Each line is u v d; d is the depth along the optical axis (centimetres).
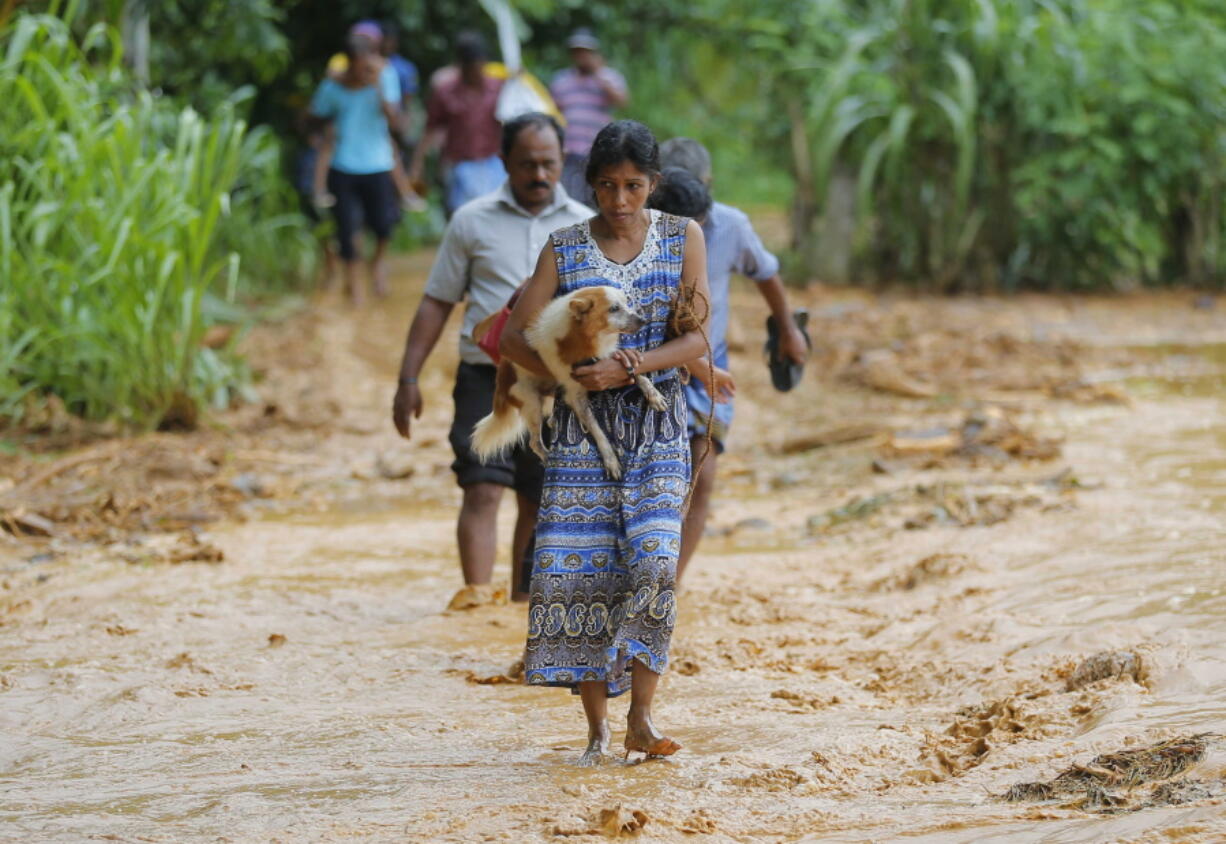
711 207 1314
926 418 2209
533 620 933
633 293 945
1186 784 784
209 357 2270
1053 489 1717
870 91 3506
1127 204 3459
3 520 1691
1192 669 1001
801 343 1411
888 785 880
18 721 1067
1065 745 893
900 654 1184
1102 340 2916
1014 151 3503
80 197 2075
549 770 922
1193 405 2239
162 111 2570
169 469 1945
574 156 2909
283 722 1052
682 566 1364
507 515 1819
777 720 1028
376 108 3173
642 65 4672
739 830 802
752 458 2077
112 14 2497
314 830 815
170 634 1295
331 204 3191
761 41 3916
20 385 2177
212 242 3031
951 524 1608
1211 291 3566
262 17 3106
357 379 2544
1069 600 1251
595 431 932
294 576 1512
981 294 3525
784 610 1327
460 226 1354
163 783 917
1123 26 3419
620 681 940
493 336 1180
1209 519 1503
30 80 2236
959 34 3444
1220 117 3456
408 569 1546
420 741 1005
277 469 2023
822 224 3662
